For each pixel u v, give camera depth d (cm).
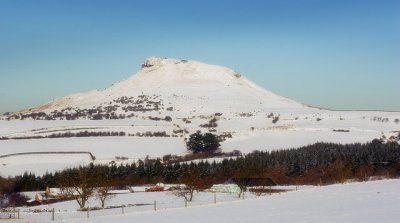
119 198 12812
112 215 8375
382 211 6278
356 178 15300
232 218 6769
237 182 13950
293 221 6006
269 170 17600
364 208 6675
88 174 14912
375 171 17350
